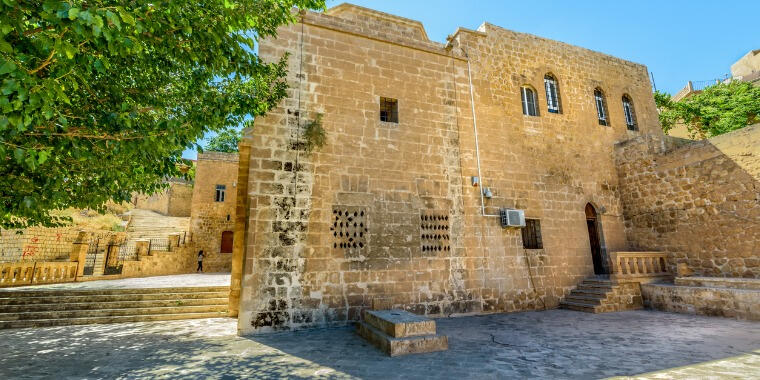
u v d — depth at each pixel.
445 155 10.32
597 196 12.38
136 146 4.37
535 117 11.99
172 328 8.20
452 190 10.16
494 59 11.87
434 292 9.24
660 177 11.70
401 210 9.41
